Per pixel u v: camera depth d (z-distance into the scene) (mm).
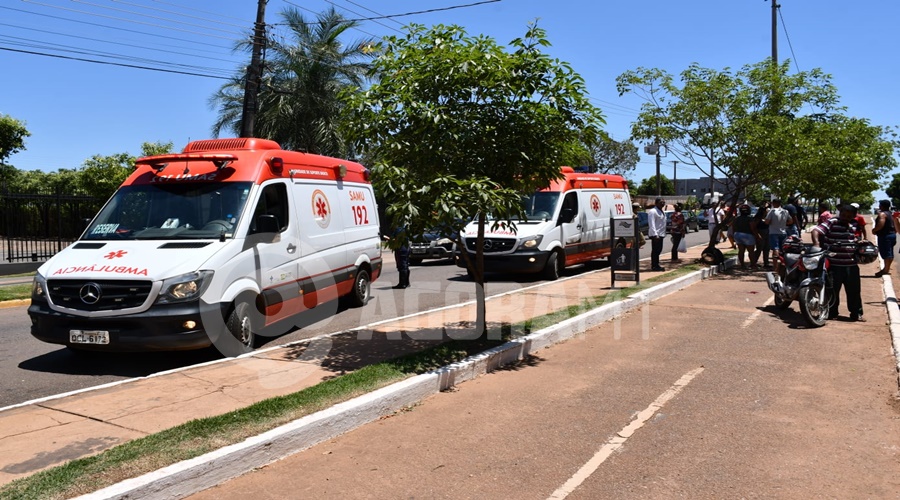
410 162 7422
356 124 7504
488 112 7398
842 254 9664
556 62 7301
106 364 7480
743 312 10562
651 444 4977
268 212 8336
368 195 11789
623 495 4129
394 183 6730
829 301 9641
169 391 5926
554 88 7355
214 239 7500
